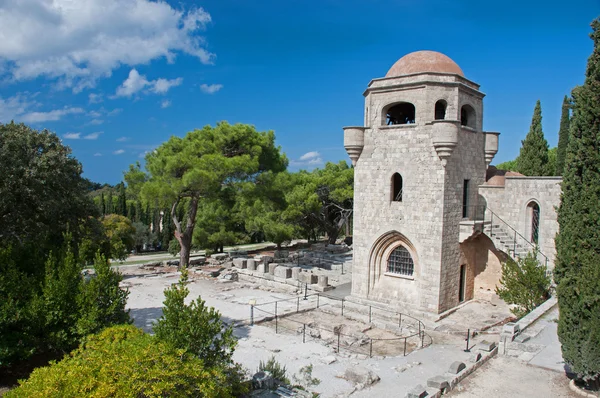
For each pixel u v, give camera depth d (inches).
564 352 548.7
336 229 2322.8
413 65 1050.1
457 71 1056.8
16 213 790.5
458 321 979.3
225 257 1759.4
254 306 1095.6
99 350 492.4
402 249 1081.4
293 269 1311.5
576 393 567.2
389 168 1057.5
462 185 1047.6
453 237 1027.9
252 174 1569.9
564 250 539.5
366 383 638.5
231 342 578.2
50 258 671.8
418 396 537.6
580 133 523.5
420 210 1013.2
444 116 1053.2
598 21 502.0
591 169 513.3
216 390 487.8
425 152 997.8
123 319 671.8
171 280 1402.6
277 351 780.6
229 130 1524.4
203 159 1401.3
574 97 527.8
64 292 642.8
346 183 2320.4
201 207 2059.5
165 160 1476.4
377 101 1065.5
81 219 934.4
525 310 932.6
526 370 644.1
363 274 1120.2
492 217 1109.7
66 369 441.7
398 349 820.6
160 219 3388.3
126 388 415.2
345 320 996.6
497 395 566.6
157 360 459.5
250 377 641.0
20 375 639.8
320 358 748.6
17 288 647.8
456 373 619.2
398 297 1066.1
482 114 1114.7
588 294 514.3
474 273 1141.1
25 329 624.7
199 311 546.0
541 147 1656.0
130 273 1528.1
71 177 876.6
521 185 1060.5
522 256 1010.7
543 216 1026.1
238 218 1996.8
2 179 747.4
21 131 821.2
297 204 1977.1
